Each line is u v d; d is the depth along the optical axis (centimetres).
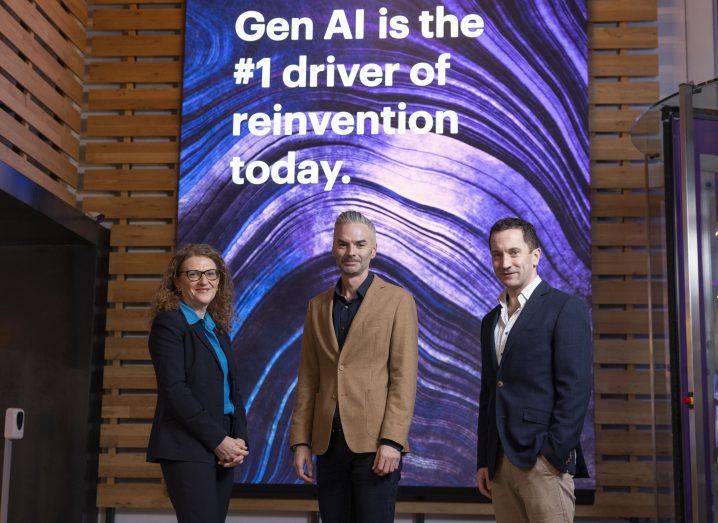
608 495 513
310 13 556
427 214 534
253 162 544
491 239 321
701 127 392
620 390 523
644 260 534
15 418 427
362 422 327
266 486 515
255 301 530
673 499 404
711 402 377
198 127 549
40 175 505
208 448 314
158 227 555
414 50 550
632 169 541
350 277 344
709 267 384
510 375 309
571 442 292
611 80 557
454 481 509
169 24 570
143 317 547
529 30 547
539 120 538
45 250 543
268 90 550
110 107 568
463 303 525
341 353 335
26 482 521
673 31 558
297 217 538
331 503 332
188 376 321
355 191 538
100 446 536
